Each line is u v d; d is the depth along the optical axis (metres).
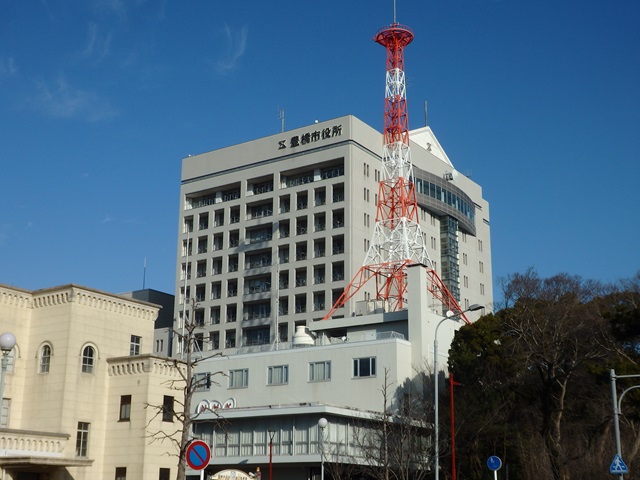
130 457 54.66
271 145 133.50
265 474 71.44
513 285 88.00
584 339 72.62
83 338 56.69
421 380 78.69
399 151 109.56
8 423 55.19
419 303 83.44
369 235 124.69
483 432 69.94
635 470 63.91
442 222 145.62
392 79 112.50
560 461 63.44
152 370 55.94
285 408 69.44
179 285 136.00
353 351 80.12
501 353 75.06
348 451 69.12
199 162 141.25
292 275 125.19
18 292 57.47
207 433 74.31
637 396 60.53
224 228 135.12
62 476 52.47
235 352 92.81
